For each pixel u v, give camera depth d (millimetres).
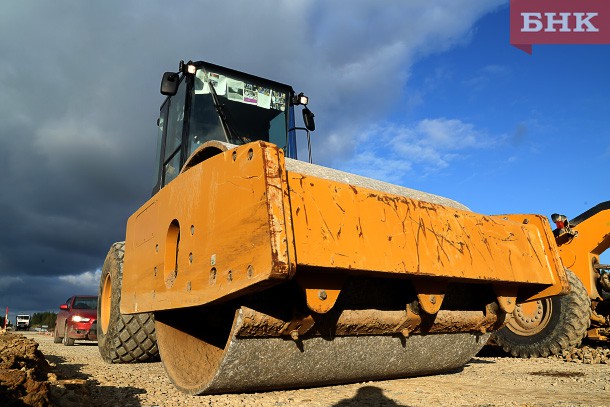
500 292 3199
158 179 5512
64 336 10000
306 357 2625
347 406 2400
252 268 2105
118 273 4859
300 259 2135
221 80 5223
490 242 3064
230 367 2445
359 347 2803
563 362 4770
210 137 5004
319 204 2320
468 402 2562
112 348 4723
